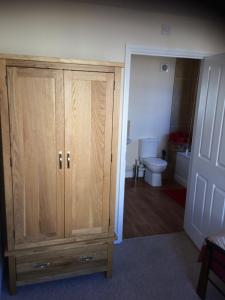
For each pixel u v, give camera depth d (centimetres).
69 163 201
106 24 237
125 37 245
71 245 214
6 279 226
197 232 280
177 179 489
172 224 331
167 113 495
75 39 231
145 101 478
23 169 192
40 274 212
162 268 248
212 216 252
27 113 184
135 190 439
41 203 202
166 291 219
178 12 251
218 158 243
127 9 240
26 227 203
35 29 220
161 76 475
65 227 213
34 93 182
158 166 442
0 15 211
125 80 252
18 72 176
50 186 202
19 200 197
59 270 217
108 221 223
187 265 253
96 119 200
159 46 257
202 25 266
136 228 318
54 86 185
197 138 280
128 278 233
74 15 227
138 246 281
